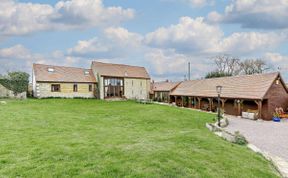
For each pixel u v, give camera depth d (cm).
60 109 2672
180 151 923
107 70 4831
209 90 3797
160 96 5484
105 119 2064
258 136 1717
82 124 1670
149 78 5431
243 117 2948
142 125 1848
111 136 1213
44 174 663
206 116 2595
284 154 1223
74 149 902
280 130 2000
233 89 3344
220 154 961
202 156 891
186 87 4603
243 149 1157
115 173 678
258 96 2817
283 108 2967
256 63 6662
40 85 4091
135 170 701
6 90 4088
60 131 1346
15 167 710
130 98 5006
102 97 4612
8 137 1127
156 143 1046
